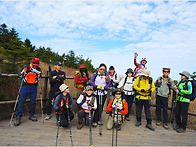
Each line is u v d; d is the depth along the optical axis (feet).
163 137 12.00
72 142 10.10
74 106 17.83
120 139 11.05
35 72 13.69
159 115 15.08
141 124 15.16
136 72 18.26
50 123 13.93
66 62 55.62
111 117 13.15
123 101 12.92
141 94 13.99
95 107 12.82
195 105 21.38
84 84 14.97
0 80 16.10
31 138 10.44
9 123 13.35
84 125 13.82
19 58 26.66
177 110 14.03
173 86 13.87
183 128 13.41
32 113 14.42
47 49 59.16
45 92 17.43
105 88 13.42
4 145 9.18
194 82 13.19
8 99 15.49
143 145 10.23
